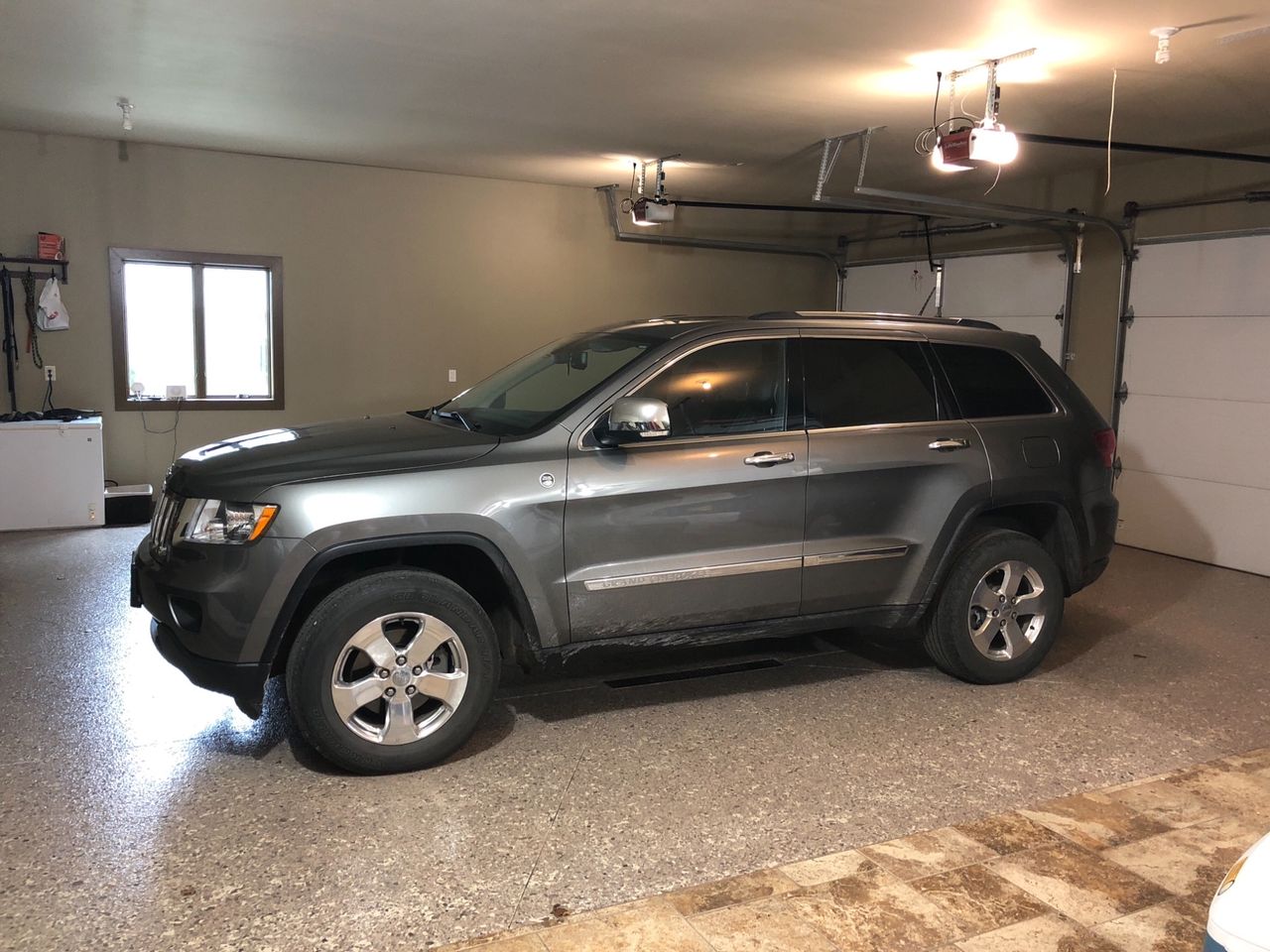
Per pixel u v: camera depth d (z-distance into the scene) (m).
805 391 4.24
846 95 6.15
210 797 3.34
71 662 4.67
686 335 4.12
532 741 3.90
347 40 5.25
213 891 2.77
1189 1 4.34
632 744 3.89
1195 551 7.88
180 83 6.28
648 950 2.52
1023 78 5.68
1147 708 4.40
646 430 3.63
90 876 2.83
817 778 3.60
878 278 11.36
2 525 7.73
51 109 7.14
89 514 7.95
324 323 9.34
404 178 9.50
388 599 3.45
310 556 3.39
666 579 3.89
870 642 5.32
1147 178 8.14
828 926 2.64
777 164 8.54
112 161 8.34
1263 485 7.34
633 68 5.67
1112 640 5.50
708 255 11.27
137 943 2.52
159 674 4.54
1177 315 7.95
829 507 4.17
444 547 3.79
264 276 9.11
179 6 4.76
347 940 2.55
